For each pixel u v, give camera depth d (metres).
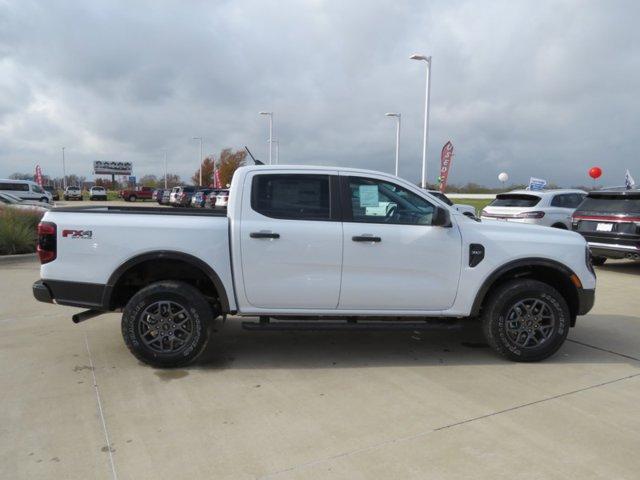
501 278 5.14
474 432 3.55
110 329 5.96
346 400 4.08
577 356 5.21
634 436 3.51
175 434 3.50
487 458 3.22
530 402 4.06
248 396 4.14
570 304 5.21
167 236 4.64
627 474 3.05
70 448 3.31
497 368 4.85
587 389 4.34
